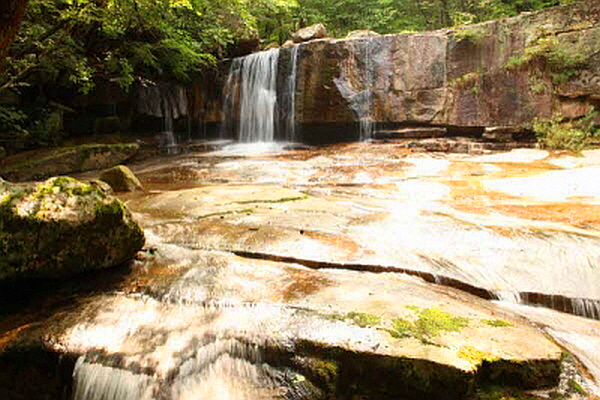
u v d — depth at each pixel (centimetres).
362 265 381
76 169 1062
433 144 1128
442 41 1224
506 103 1143
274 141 1461
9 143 1105
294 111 1388
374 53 1298
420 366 233
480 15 1719
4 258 312
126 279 362
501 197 649
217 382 253
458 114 1212
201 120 1577
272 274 368
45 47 905
